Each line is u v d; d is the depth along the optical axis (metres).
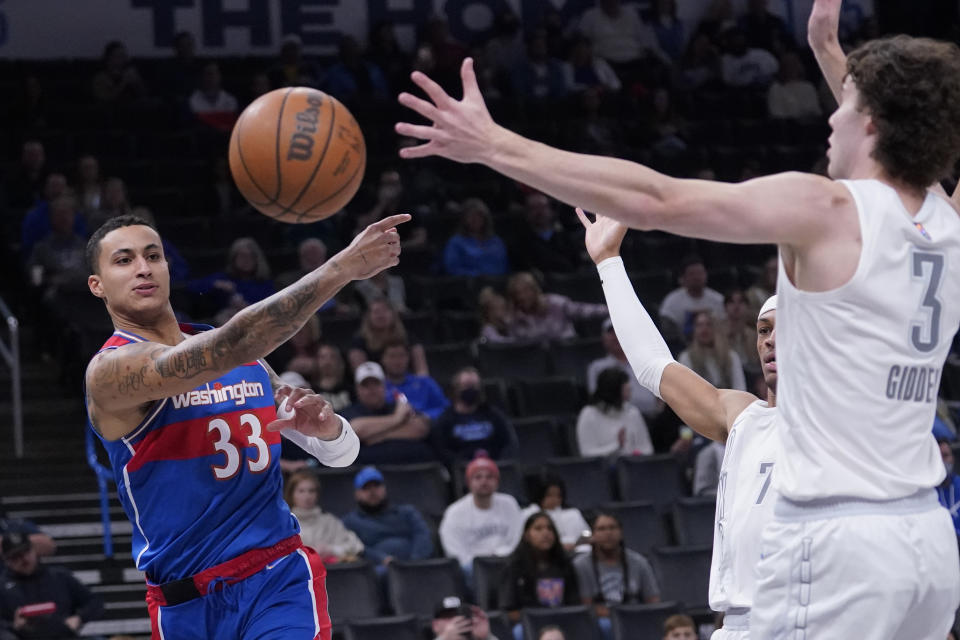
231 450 4.86
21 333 16.33
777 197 3.17
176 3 21.69
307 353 14.12
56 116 19.23
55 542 13.25
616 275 4.83
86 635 12.06
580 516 11.94
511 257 17.89
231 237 17.48
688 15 23.67
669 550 11.71
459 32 22.69
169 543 4.84
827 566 3.27
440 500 12.45
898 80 3.25
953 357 16.44
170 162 18.59
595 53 22.41
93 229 16.28
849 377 3.24
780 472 3.38
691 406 4.59
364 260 4.37
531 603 11.02
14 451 14.48
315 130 4.94
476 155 3.20
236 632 4.88
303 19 22.14
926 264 3.28
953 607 3.41
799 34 24.16
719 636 4.19
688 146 20.97
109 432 4.77
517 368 14.99
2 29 21.09
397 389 13.64
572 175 3.15
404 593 11.05
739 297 15.38
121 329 4.92
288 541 4.98
